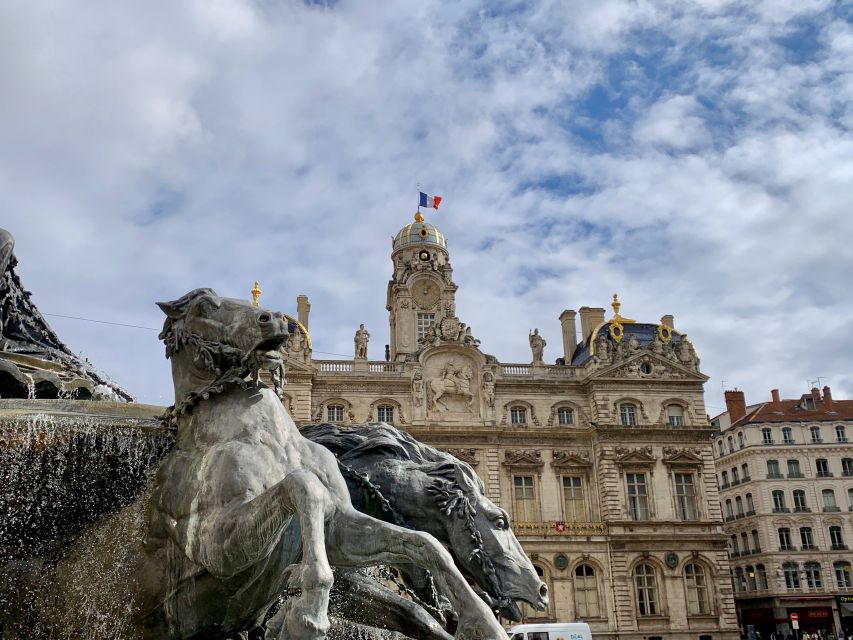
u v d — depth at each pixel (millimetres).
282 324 6656
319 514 5457
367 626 6961
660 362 61219
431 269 69375
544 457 59188
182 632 6410
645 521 57219
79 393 9164
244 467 6105
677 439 59812
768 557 83062
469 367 60375
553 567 55625
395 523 7191
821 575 82250
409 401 58844
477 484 7582
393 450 7664
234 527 5781
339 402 58312
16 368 8648
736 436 90062
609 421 59469
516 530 55938
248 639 6820
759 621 84000
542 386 60719
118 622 6637
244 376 6770
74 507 7016
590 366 60875
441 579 5691
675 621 55594
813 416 87625
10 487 6988
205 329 6754
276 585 6297
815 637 74938
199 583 6238
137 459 6867
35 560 7020
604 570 56031
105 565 6793
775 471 86000
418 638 6855
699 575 57312
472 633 5449
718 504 58781
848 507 84438
